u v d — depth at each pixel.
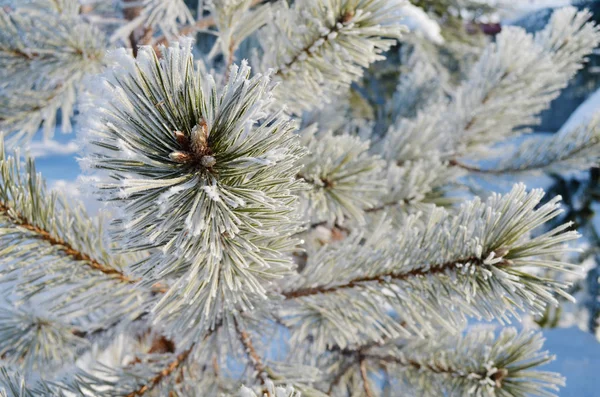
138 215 0.40
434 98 1.31
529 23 3.38
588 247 1.96
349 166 0.59
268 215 0.42
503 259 0.47
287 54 0.55
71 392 0.54
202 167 0.41
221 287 0.47
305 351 0.64
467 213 0.50
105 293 0.54
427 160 0.81
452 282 0.49
